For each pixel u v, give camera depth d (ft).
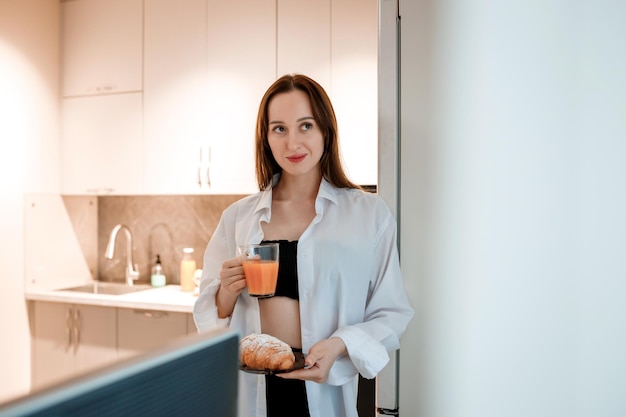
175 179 8.95
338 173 4.44
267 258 3.90
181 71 8.87
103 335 8.95
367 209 4.22
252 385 4.17
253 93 8.38
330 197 4.32
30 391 0.76
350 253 4.10
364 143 7.73
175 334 8.35
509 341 3.48
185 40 8.84
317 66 7.97
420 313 3.71
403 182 3.72
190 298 8.68
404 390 3.76
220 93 8.60
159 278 9.96
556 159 3.35
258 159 4.52
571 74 3.31
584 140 3.31
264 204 4.38
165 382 0.93
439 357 3.66
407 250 3.74
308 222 4.35
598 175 3.29
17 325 9.27
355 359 3.65
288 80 4.14
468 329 3.58
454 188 3.59
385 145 3.71
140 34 9.18
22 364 9.37
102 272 10.80
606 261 3.28
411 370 3.74
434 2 3.60
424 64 3.64
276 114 4.08
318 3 7.96
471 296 3.56
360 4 7.73
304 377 3.42
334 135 4.32
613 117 3.26
